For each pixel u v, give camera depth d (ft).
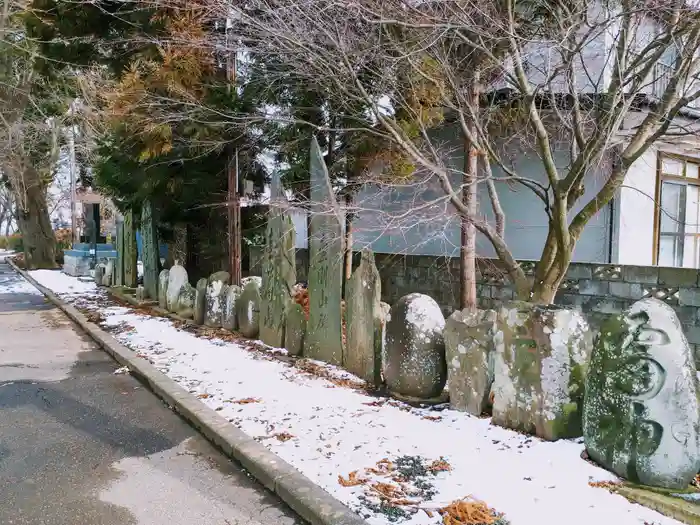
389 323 17.02
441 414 15.14
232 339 26.00
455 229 31.45
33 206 75.46
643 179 30.25
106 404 17.83
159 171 33.58
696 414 10.21
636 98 20.56
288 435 13.80
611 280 23.56
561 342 12.72
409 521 9.71
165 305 34.73
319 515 10.05
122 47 33.53
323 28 17.87
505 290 27.91
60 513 10.86
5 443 14.49
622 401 10.87
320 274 21.53
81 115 56.39
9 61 56.85
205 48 25.48
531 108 15.71
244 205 35.99
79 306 38.70
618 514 9.68
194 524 10.46
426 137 19.75
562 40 15.26
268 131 29.89
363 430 14.05
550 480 11.01
